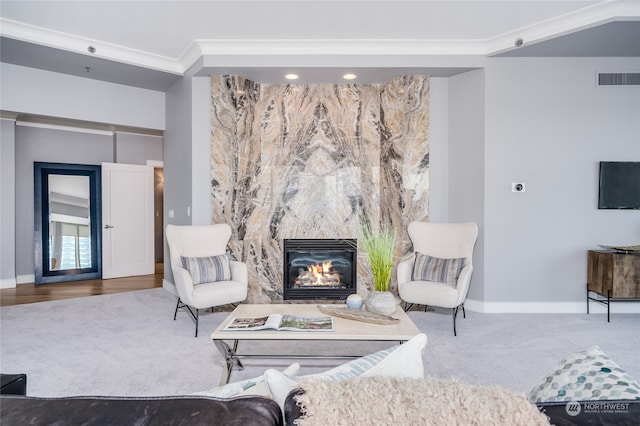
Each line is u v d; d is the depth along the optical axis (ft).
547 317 12.62
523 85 13.26
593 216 13.24
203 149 14.43
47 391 7.45
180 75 15.03
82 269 20.27
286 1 10.46
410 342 3.09
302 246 14.80
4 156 17.53
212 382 7.91
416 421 1.96
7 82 13.92
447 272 11.69
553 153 13.26
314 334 7.13
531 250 13.33
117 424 1.88
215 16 11.28
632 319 12.34
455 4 10.62
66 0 10.37
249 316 8.40
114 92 15.98
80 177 20.36
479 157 13.48
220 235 13.23
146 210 21.61
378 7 10.77
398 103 14.29
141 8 10.82
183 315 12.91
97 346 9.92
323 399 2.06
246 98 14.34
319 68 13.37
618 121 13.17
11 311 13.35
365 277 14.71
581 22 11.12
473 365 8.73
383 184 14.70
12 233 17.83
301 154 14.98
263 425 1.91
